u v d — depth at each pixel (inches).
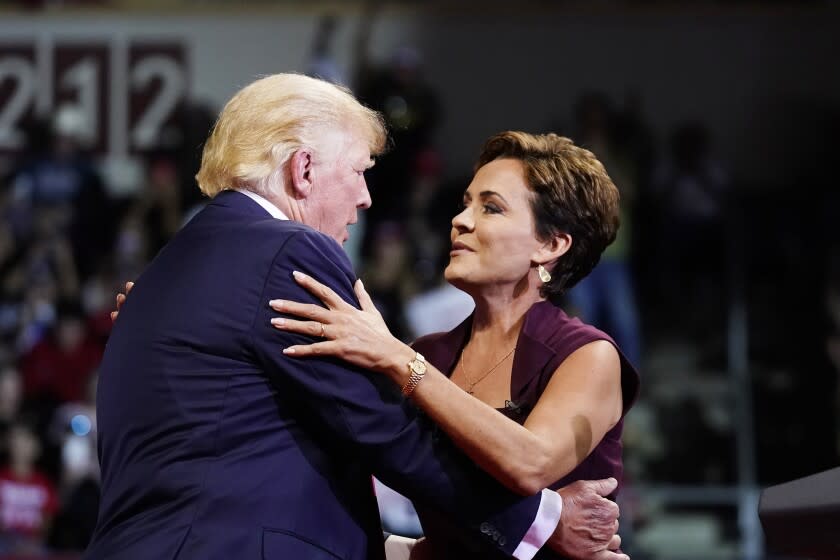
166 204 502.3
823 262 526.6
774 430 477.7
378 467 118.3
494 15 593.0
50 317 482.0
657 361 501.7
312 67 512.7
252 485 113.0
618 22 594.2
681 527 421.4
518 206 132.8
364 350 117.0
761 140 591.5
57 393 440.1
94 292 482.3
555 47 594.6
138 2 574.6
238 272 117.6
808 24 591.2
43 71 560.7
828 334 498.6
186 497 112.2
